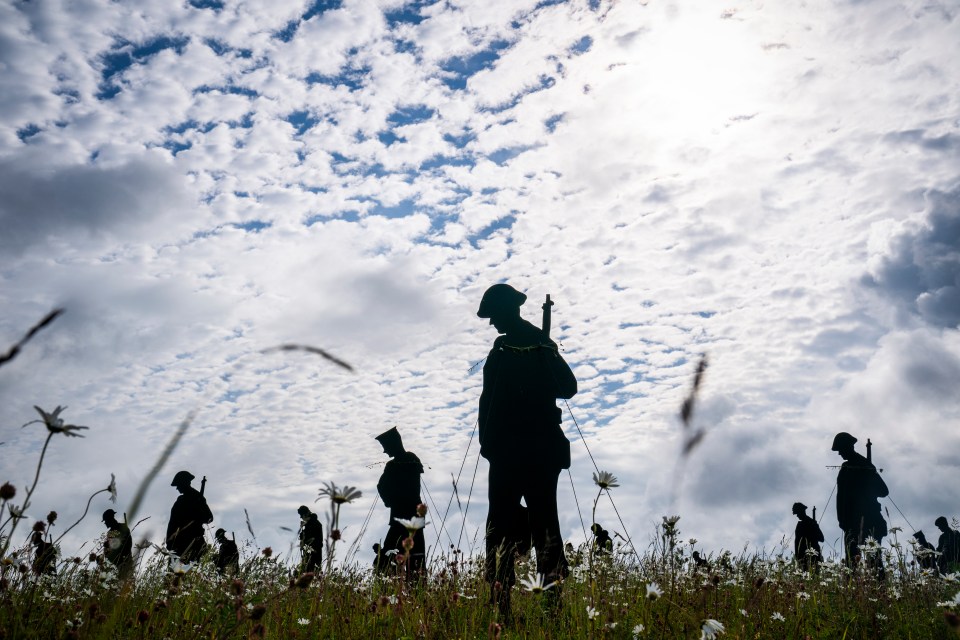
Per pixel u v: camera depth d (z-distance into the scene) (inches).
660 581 178.2
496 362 237.5
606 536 204.2
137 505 56.8
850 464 482.3
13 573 142.5
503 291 247.9
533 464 221.5
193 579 185.8
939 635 177.3
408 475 376.5
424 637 154.8
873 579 233.0
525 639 164.1
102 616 133.6
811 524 476.7
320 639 155.1
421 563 204.8
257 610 131.6
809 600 214.4
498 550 201.6
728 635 153.9
